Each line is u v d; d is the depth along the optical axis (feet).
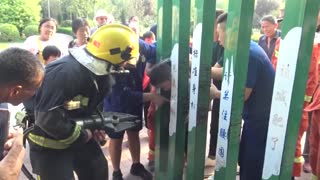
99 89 7.35
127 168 12.74
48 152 7.33
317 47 9.56
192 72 8.04
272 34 17.76
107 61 6.94
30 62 4.89
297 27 5.58
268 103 8.07
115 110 10.43
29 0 67.31
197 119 7.89
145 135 16.07
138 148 11.94
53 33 15.48
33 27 64.28
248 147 8.48
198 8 7.51
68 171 7.43
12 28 60.13
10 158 4.10
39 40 15.26
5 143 4.80
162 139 9.69
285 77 5.89
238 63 6.57
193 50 7.94
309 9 5.47
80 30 13.93
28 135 7.38
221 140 7.41
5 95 4.80
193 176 8.30
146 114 12.55
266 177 6.59
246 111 8.35
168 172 9.54
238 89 6.73
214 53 10.25
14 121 7.60
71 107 6.88
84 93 7.03
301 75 5.77
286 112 5.92
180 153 9.02
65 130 6.82
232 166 7.18
